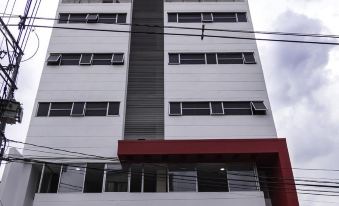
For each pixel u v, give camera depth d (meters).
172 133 22.38
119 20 28.27
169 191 19.84
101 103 23.70
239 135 22.28
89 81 24.69
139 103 25.05
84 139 21.94
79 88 24.31
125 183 20.08
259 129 22.48
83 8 28.80
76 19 28.22
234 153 20.14
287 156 19.92
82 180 20.17
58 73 25.03
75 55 26.22
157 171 20.56
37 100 23.61
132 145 20.33
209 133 22.39
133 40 28.53
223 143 20.44
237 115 23.17
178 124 22.75
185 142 20.45
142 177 20.33
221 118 23.00
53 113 23.11
